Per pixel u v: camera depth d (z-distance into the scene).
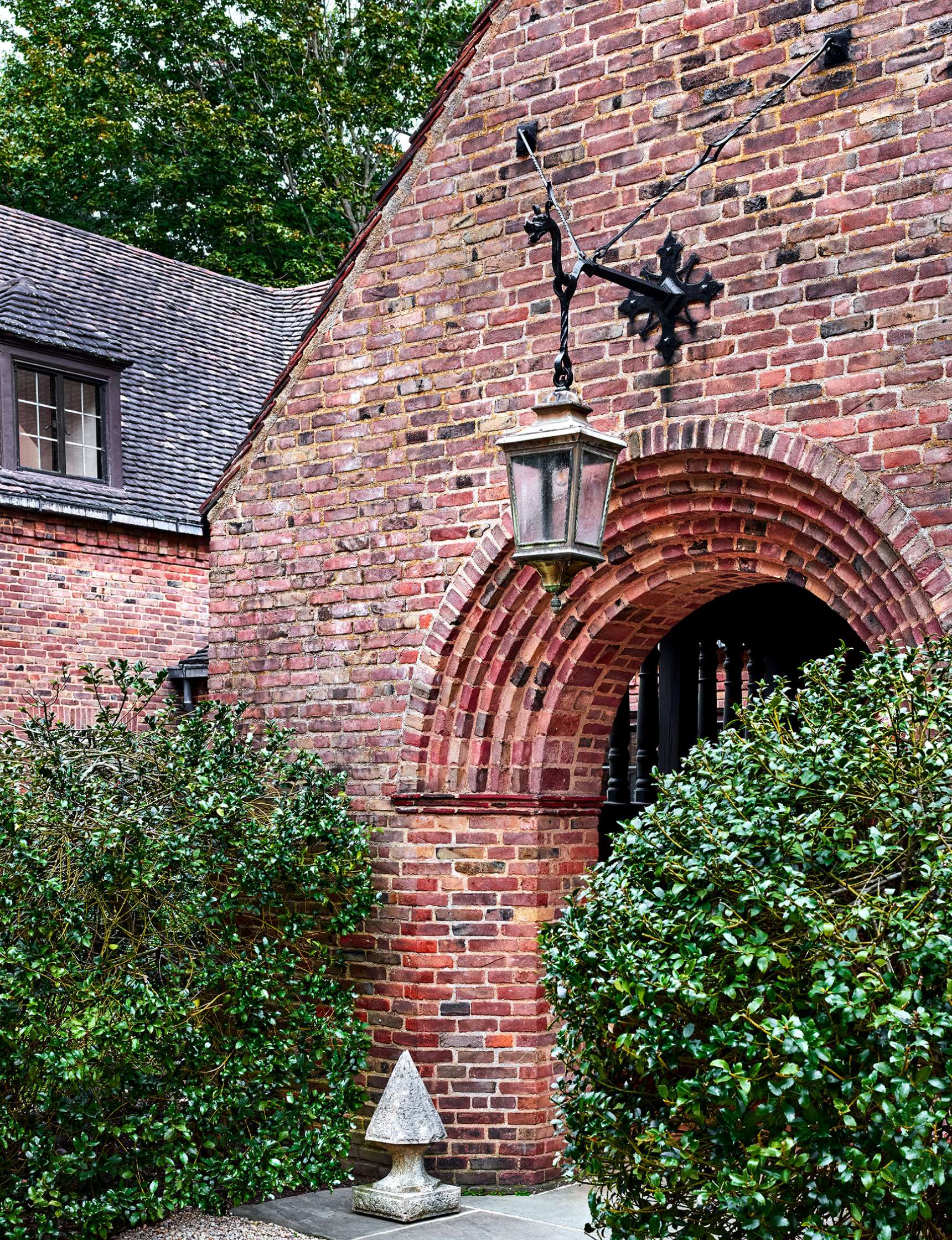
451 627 7.27
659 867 4.66
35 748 7.08
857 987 3.85
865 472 5.75
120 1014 6.23
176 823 7.00
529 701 7.29
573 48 6.87
